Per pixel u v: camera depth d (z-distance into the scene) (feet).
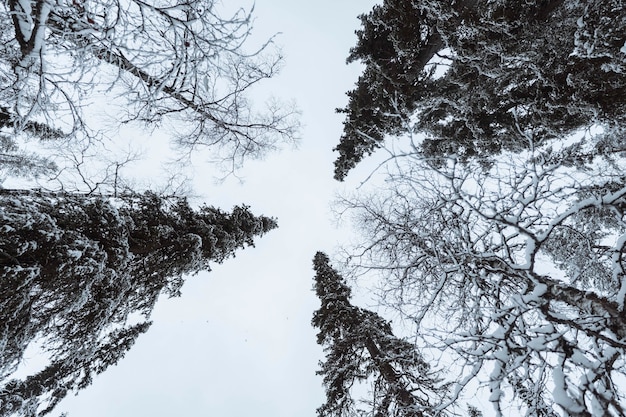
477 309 13.64
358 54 29.50
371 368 29.35
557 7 22.62
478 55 23.07
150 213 25.38
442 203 13.65
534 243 9.52
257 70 19.04
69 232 16.21
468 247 13.78
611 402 7.22
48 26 10.98
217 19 12.51
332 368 30.27
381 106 28.14
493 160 13.78
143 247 22.84
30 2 10.27
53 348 17.12
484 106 26.08
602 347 10.08
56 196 18.66
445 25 23.94
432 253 15.47
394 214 18.98
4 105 14.73
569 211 9.25
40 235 14.51
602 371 8.05
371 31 28.07
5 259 13.23
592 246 13.66
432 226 15.58
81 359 19.70
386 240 19.15
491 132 27.89
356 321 33.88
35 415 21.53
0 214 13.43
